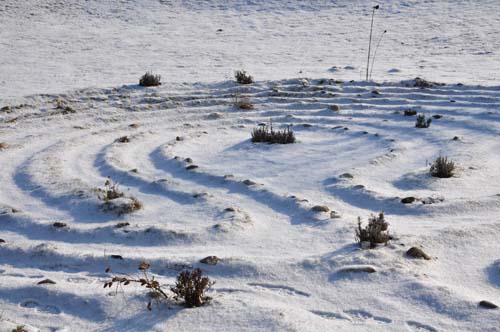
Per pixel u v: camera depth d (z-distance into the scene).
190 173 7.63
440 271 4.58
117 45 21.31
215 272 4.63
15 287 4.39
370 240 5.01
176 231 5.41
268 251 5.08
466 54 19.00
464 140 8.92
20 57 18.36
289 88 13.24
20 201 6.75
